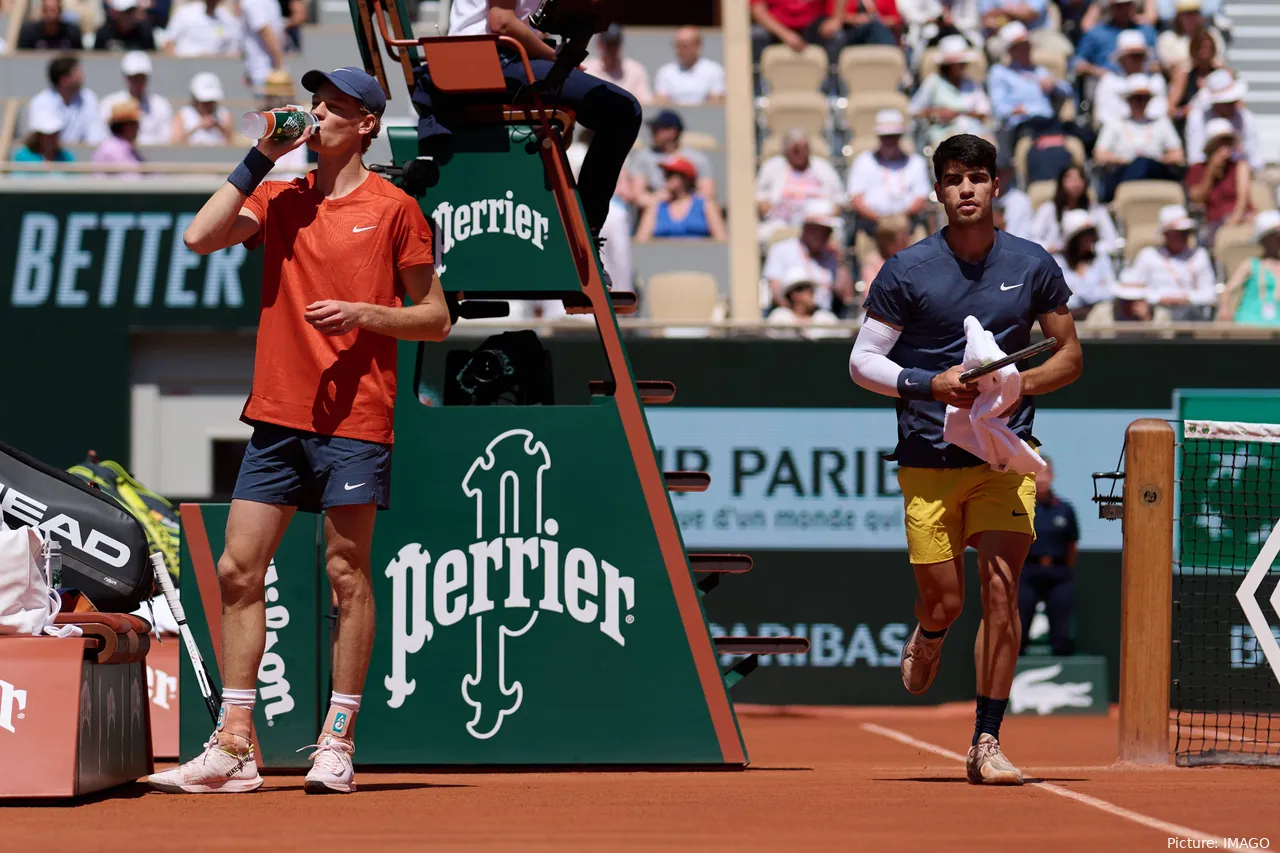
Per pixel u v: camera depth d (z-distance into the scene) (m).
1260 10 42.38
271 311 12.35
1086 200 32.78
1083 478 28.53
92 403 28.88
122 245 29.05
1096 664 27.97
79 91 33.69
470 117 15.08
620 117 15.30
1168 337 28.77
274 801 11.81
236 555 12.38
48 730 11.60
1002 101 36.00
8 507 13.48
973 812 11.16
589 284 14.94
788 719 27.31
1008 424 13.25
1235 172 34.44
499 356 15.55
